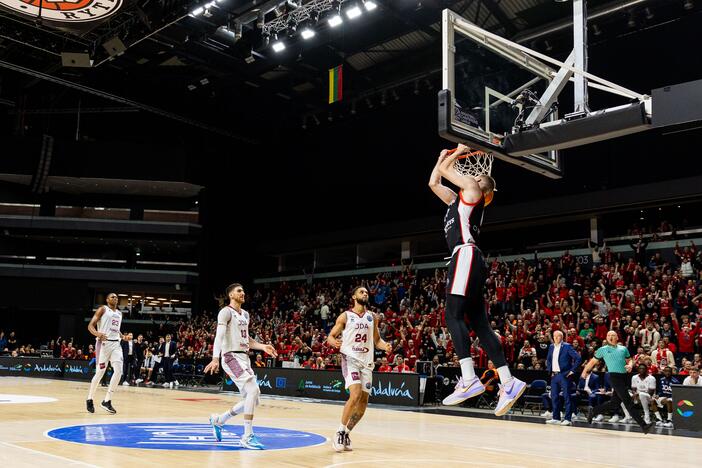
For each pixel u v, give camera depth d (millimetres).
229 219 38531
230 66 28984
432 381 17375
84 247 40781
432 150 29812
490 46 7359
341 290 29953
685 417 11875
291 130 36500
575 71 7406
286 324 28938
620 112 6691
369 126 32781
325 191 34938
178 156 36438
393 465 6570
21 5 17547
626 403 11477
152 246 40906
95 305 39906
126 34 21047
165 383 23875
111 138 39781
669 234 22281
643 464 7348
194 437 8477
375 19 24875
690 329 16656
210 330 31641
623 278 20594
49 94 36312
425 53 27141
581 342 16469
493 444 9016
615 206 23797
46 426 9367
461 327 4012
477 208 4293
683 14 21438
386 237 31188
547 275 22969
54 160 35344
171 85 31594
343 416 7699
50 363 27469
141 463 6152
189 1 18750
